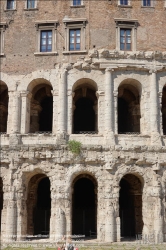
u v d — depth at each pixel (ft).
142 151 136.67
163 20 152.35
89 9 150.61
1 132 159.63
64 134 137.69
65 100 142.10
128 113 169.27
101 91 143.02
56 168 135.64
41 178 154.10
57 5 152.46
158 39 150.00
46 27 150.00
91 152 135.54
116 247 118.83
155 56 145.28
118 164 135.54
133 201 153.58
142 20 151.23
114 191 133.59
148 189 135.54
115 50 144.66
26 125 143.74
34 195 152.05
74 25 149.18
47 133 141.08
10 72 147.33
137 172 136.05
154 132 139.03
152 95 142.61
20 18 152.46
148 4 154.30
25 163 137.08
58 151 136.05
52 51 147.64
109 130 138.21
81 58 145.48
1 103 165.07
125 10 151.84
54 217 132.36
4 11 153.79
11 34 151.02
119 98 174.29
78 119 180.04
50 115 177.06
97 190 139.74
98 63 144.05
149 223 133.18
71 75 144.66
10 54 148.97
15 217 133.49
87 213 153.58
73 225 152.25
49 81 145.07
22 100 144.87
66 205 132.98
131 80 147.13
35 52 147.84
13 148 137.39
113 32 148.66
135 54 144.77
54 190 134.21
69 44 148.46
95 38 147.74
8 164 138.10
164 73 146.00
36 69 146.41
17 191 135.44
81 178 164.76
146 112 142.41
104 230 131.23
